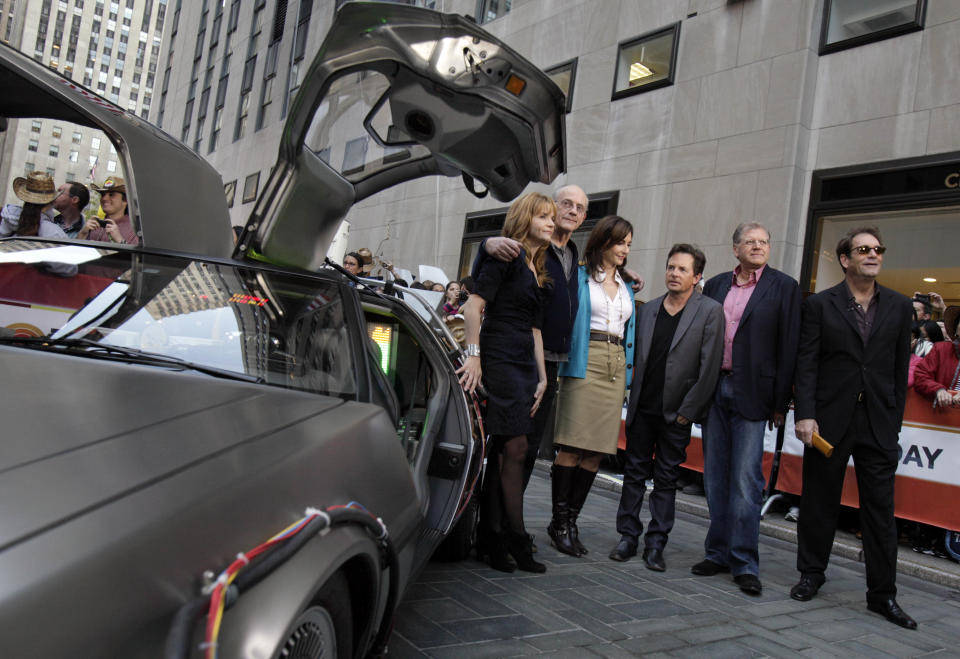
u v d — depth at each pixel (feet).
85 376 5.19
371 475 5.72
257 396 5.65
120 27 424.05
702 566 13.91
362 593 5.44
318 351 7.17
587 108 41.06
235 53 92.73
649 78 37.96
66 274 7.54
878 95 29.60
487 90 9.36
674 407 14.02
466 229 48.70
